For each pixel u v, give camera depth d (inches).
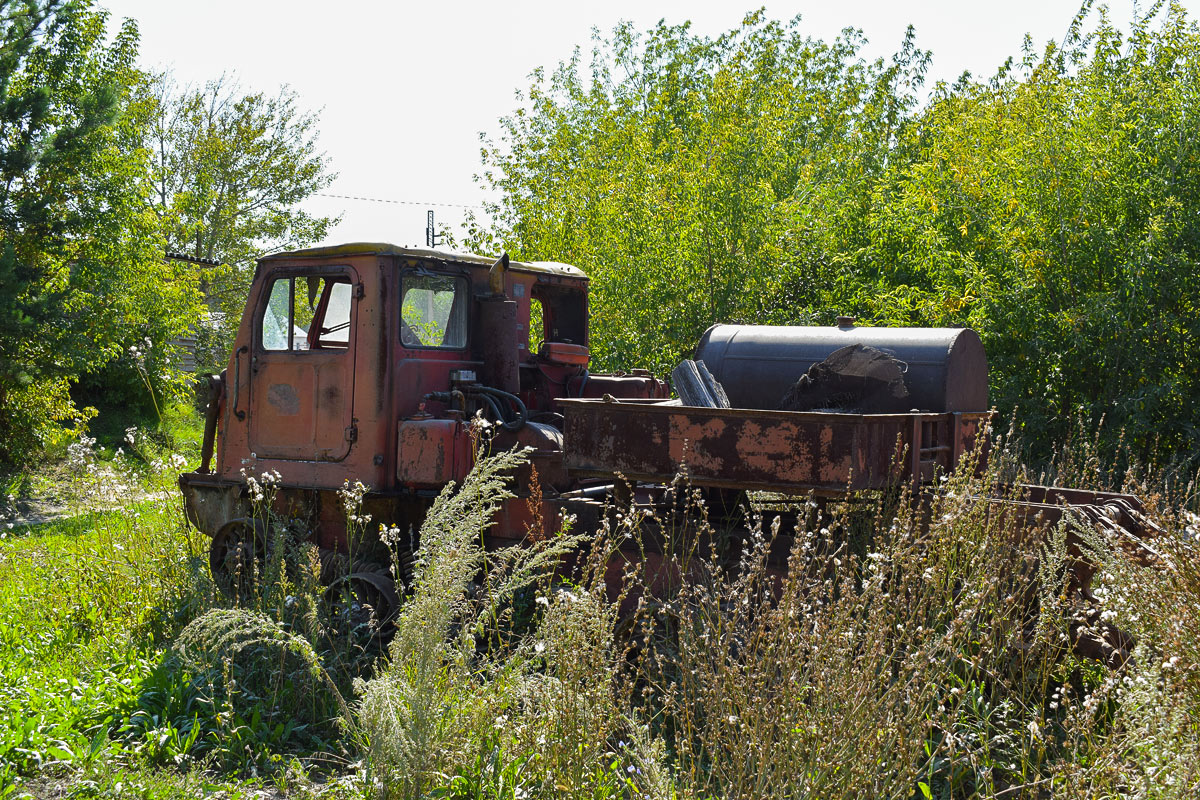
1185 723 114.4
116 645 225.1
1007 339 432.8
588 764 137.0
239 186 1487.5
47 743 170.6
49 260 641.0
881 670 136.1
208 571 243.9
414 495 238.4
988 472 192.5
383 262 237.6
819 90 858.8
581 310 300.5
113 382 804.6
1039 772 147.0
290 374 253.6
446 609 147.6
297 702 189.5
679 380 226.8
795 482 185.8
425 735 140.8
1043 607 155.3
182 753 169.9
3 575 305.9
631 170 616.4
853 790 120.7
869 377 216.5
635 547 214.1
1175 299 398.9
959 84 660.7
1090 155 422.3
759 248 493.7
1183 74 433.4
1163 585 131.6
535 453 234.8
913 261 483.5
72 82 658.8
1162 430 394.9
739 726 132.1
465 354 258.8
